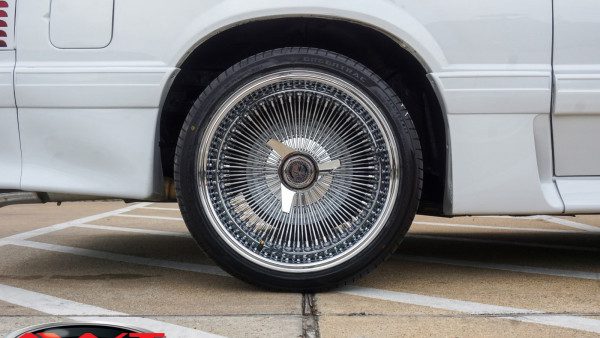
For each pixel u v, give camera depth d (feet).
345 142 8.65
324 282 8.46
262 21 8.61
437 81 8.52
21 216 21.50
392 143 8.48
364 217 8.58
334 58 8.49
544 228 16.56
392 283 9.14
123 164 8.59
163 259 11.25
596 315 7.45
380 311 7.61
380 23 8.43
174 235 15.16
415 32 8.47
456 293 8.52
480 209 8.67
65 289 8.84
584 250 12.24
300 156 8.65
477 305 7.89
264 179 8.68
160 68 8.50
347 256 8.47
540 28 8.62
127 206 27.02
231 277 9.60
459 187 8.63
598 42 8.68
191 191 8.47
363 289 8.78
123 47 8.55
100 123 8.59
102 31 8.56
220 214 8.55
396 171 8.48
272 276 8.46
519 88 8.54
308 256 8.54
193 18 8.46
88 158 8.63
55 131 8.62
